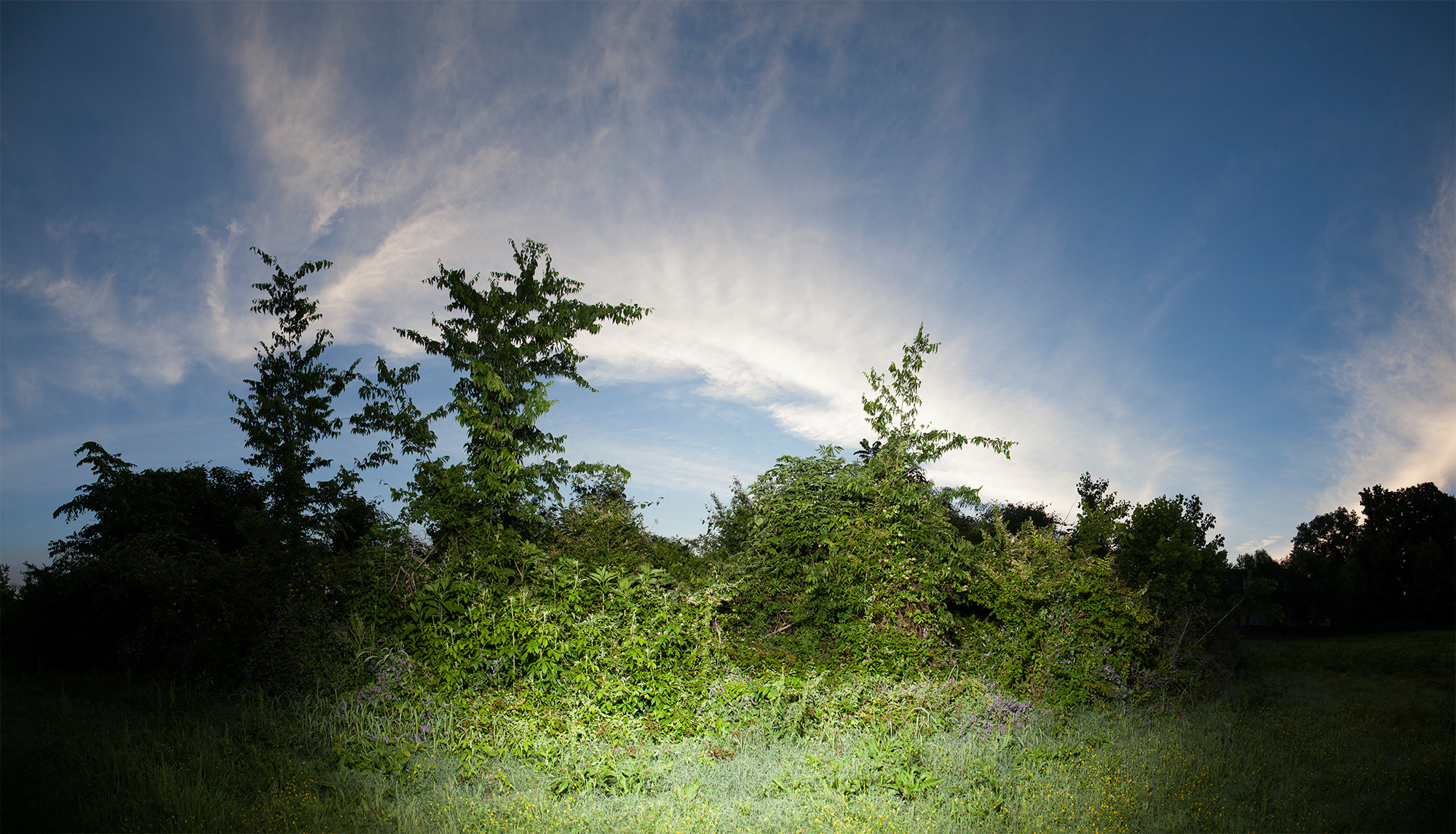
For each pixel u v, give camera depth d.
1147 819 5.50
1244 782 6.43
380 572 9.38
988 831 5.13
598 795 5.75
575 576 8.73
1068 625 9.72
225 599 9.50
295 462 13.72
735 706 7.66
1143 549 14.26
